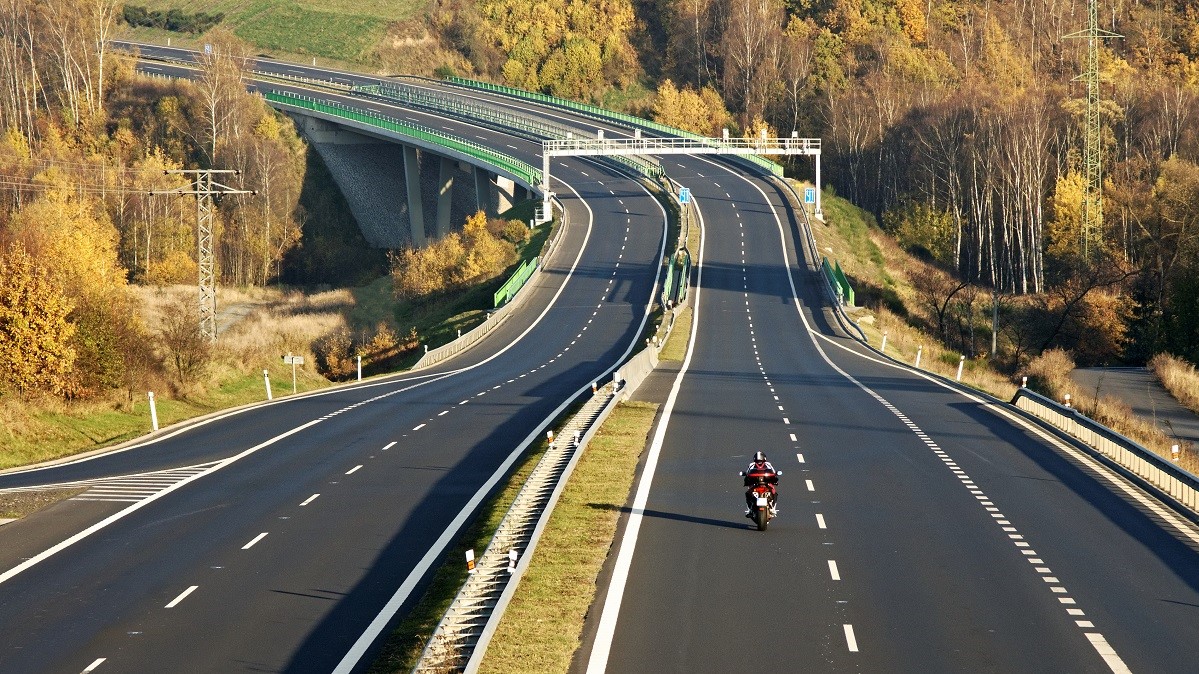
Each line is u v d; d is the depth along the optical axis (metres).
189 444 52.06
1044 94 180.25
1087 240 138.00
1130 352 110.94
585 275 121.38
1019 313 127.19
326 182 180.00
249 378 77.69
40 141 169.50
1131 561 29.70
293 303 128.25
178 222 150.88
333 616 26.31
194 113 173.75
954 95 188.88
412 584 28.70
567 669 22.12
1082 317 114.62
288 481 41.88
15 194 146.00
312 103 179.75
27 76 185.50
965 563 29.45
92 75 186.88
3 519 36.72
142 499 39.38
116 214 148.75
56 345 59.84
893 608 25.69
